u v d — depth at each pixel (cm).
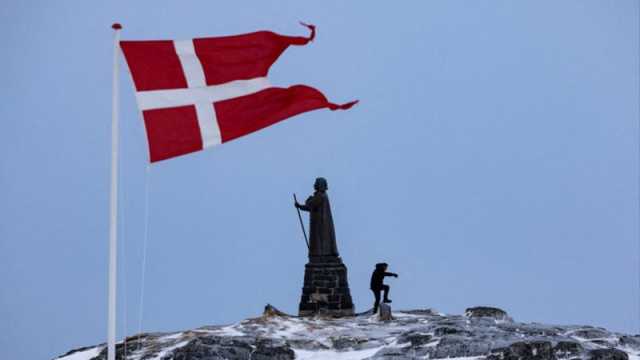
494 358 9588
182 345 11400
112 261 3966
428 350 10475
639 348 11575
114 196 3975
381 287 13625
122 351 11831
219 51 4341
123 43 4275
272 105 4359
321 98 4369
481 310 13762
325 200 14425
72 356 12494
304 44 4397
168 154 4291
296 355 11125
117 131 4012
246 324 12862
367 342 11444
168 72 4300
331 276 14262
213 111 4322
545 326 12731
